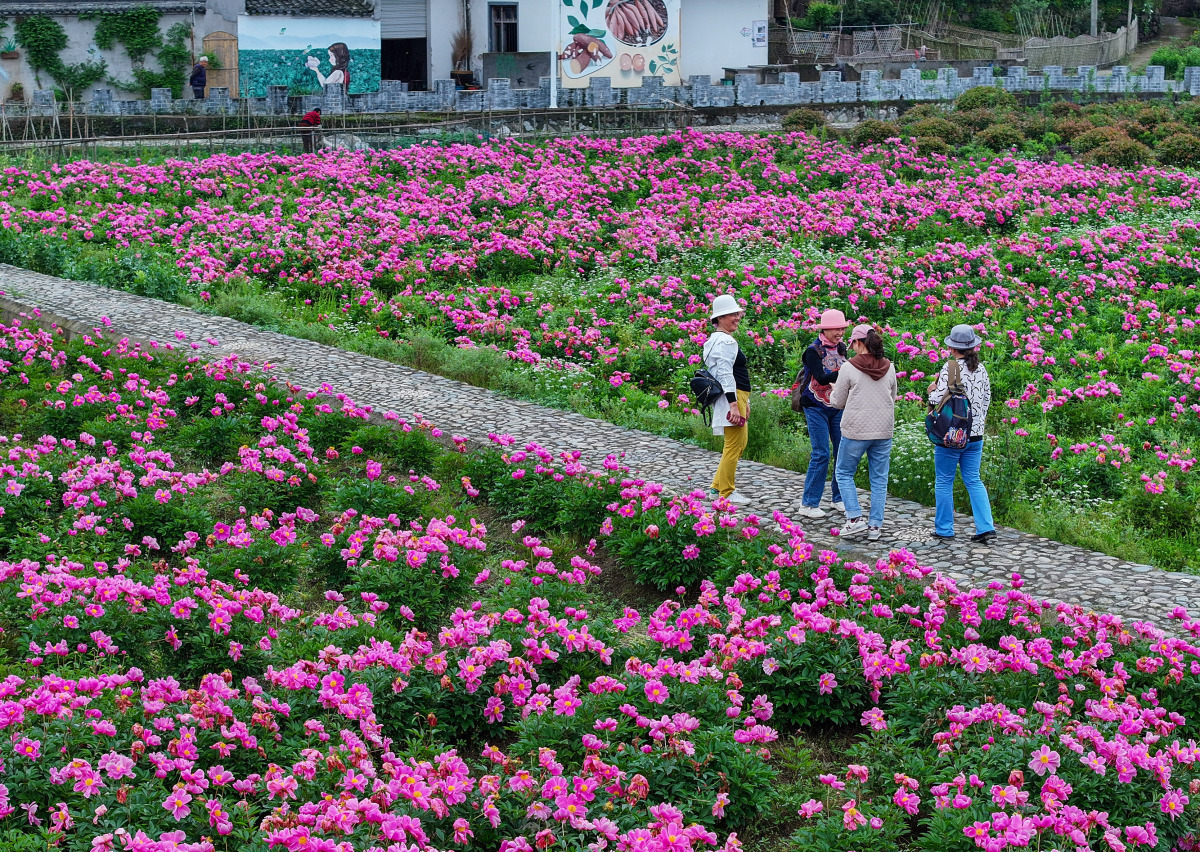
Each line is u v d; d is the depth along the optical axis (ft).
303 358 49.19
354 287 62.44
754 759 21.17
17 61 118.93
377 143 100.63
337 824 17.56
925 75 120.67
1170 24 213.25
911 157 90.84
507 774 20.26
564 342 52.65
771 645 24.31
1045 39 183.11
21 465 32.96
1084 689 22.91
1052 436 41.96
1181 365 46.78
